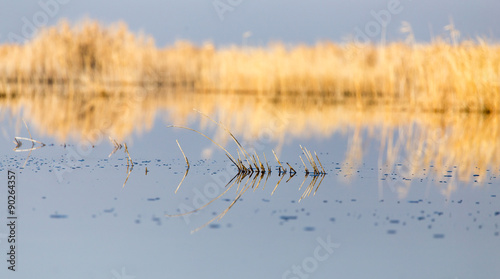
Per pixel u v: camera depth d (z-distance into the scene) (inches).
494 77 1390.3
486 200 617.3
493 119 1332.4
